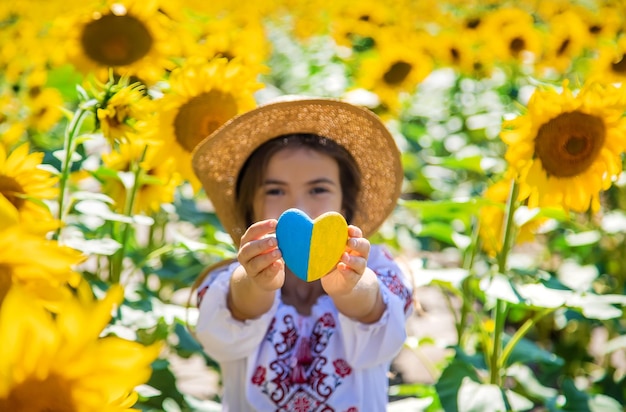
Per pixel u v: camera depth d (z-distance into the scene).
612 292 4.02
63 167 2.41
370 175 2.30
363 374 2.04
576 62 6.52
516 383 3.32
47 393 0.93
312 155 2.08
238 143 2.22
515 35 6.07
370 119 2.21
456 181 5.48
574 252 4.46
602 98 2.31
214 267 2.21
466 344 3.34
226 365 2.08
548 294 2.42
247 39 4.19
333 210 2.08
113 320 2.44
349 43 7.56
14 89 4.73
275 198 2.07
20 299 0.93
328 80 7.08
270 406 2.01
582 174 2.39
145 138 2.55
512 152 2.37
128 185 2.75
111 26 3.00
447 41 6.55
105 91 2.44
